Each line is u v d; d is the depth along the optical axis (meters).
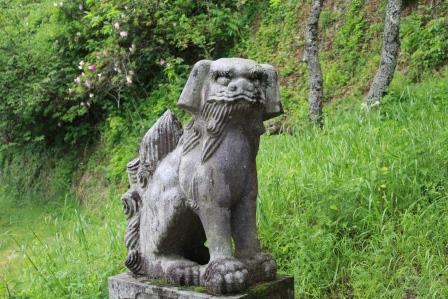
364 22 8.42
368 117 6.23
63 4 10.27
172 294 3.01
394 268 4.18
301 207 4.94
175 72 9.69
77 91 9.52
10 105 10.11
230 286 2.86
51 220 9.16
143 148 3.35
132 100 9.70
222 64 2.89
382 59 6.84
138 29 9.60
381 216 4.46
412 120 5.99
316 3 6.91
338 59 8.42
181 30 9.56
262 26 9.64
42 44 10.34
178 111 8.98
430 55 7.43
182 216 3.10
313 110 6.93
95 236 6.05
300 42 8.96
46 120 10.48
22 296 4.98
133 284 3.20
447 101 6.30
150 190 3.25
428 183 4.74
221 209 2.97
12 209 10.45
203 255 3.40
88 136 10.39
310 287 4.26
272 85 3.07
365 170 4.98
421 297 3.89
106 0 9.79
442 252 4.22
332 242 4.43
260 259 3.10
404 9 8.19
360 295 4.09
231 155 2.96
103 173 9.57
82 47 10.15
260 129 3.05
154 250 3.22
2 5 12.23
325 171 5.19
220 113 2.89
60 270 5.28
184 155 3.09
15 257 7.01
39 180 10.77
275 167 5.67
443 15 7.72
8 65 10.07
